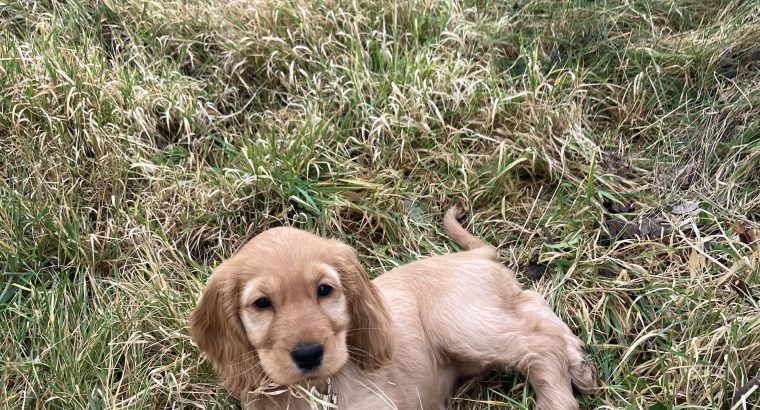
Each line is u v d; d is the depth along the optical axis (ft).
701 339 1.81
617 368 1.83
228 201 2.35
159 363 1.96
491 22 2.98
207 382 1.90
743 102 2.47
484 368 1.86
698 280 1.94
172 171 2.41
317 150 2.47
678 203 2.31
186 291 2.14
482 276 1.90
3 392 1.84
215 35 2.92
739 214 2.19
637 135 2.60
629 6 2.91
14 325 2.02
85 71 2.62
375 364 1.64
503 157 2.43
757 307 1.84
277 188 2.33
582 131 2.56
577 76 2.72
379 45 2.88
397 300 1.83
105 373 1.89
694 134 2.49
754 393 1.67
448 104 2.61
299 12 2.90
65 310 2.02
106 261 2.20
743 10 2.83
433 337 1.83
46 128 2.48
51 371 1.87
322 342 1.46
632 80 2.73
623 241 2.15
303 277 1.49
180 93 2.67
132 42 2.85
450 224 2.27
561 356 1.79
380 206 2.36
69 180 2.38
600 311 2.01
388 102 2.58
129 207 2.34
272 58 2.79
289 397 1.63
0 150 2.44
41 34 2.74
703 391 1.72
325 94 2.71
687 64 2.67
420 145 2.52
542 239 2.25
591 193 2.28
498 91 2.59
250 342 1.57
